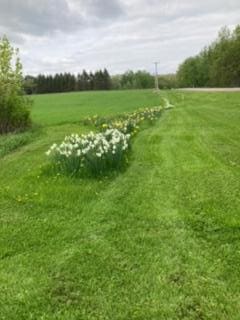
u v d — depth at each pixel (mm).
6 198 5758
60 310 3072
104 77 104438
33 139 12422
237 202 5297
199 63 80500
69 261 3816
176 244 4102
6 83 14266
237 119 15852
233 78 59156
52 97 55625
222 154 8602
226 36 60719
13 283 3465
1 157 9352
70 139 7711
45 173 6898
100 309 3070
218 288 3277
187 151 9039
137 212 5039
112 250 4016
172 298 3168
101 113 23094
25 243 4234
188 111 20828
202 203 5281
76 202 5469
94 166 6641
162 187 6090
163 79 106312
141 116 15938
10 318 2992
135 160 8094
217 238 4215
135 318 2949
